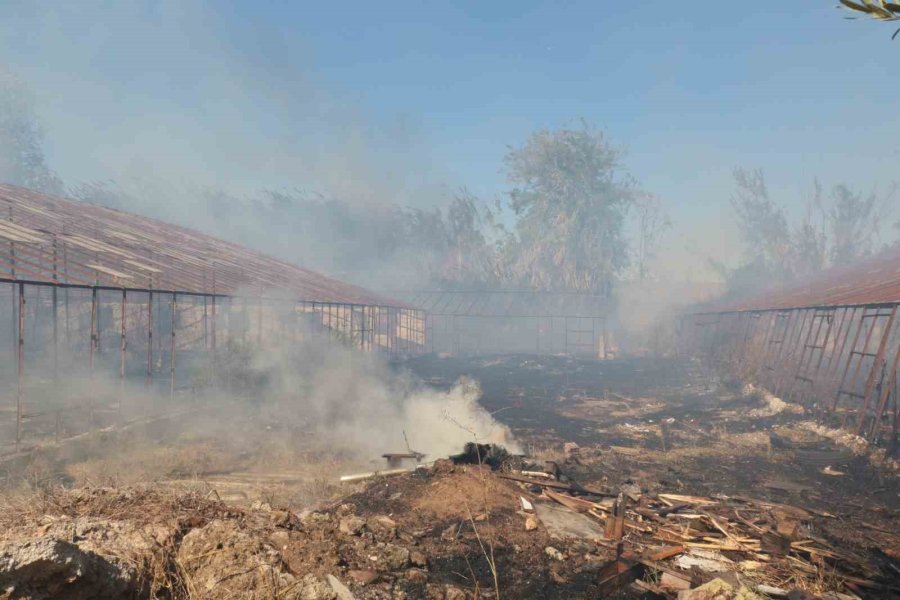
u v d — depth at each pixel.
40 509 6.16
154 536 5.64
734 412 21.72
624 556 8.11
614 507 9.93
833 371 19.88
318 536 7.15
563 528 9.23
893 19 2.90
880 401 15.51
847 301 20.11
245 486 11.18
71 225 21.73
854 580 7.35
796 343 23.89
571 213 66.81
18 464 11.81
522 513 9.78
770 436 16.64
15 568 3.97
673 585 7.26
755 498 11.13
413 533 8.64
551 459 14.05
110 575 4.62
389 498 10.19
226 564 5.46
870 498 11.19
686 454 15.07
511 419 20.36
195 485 10.97
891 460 13.78
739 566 7.85
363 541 7.41
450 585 6.77
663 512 10.03
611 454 15.05
